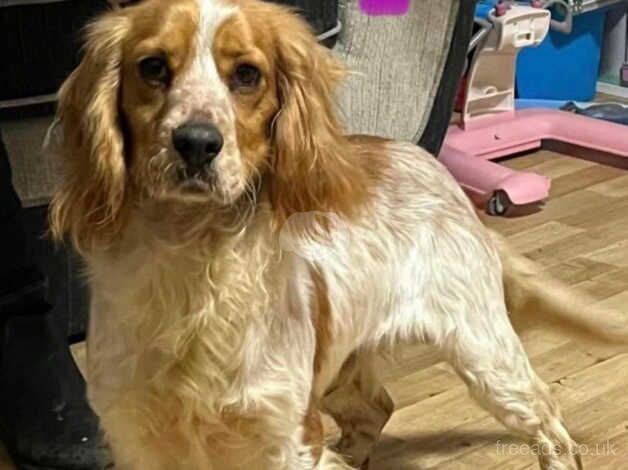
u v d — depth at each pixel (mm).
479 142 1692
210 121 661
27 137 1072
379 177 871
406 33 1306
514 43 1679
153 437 756
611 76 2049
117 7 827
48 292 1122
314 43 748
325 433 1006
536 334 1165
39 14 1033
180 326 723
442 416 1048
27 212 1090
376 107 1304
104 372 747
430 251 875
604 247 1403
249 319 729
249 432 750
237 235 718
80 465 960
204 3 696
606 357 1136
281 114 724
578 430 1011
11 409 987
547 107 1845
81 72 724
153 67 687
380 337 864
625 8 1994
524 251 1393
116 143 709
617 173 1667
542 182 1534
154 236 715
